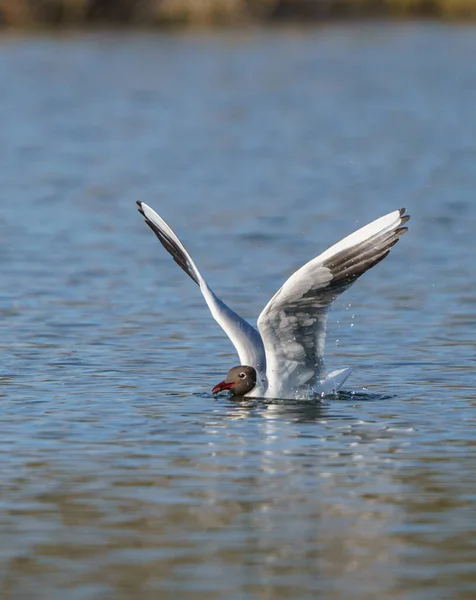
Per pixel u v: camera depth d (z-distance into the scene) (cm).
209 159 3397
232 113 4403
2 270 2005
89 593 761
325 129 4003
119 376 1349
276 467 1017
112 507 916
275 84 5166
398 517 894
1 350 1471
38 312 1697
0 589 768
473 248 2222
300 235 2345
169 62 5741
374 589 765
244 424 1153
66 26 6538
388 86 5116
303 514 902
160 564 806
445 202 2708
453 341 1525
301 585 773
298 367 1249
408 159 3369
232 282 1936
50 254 2148
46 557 819
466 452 1058
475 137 3794
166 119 4241
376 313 1705
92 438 1103
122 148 3597
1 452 1059
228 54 6022
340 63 5797
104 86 5047
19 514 902
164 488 961
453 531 865
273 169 3219
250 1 6906
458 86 5109
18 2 6406
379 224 1127
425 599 751
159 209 2633
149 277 1969
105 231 2384
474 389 1290
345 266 1139
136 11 6638
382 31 6881
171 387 1302
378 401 1243
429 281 1939
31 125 4066
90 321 1644
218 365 1407
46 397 1254
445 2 7238
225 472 1002
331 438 1105
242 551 828
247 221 2495
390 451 1062
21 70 5447
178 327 1616
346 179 3048
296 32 6788
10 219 2505
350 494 946
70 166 3259
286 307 1183
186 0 6712
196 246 2238
